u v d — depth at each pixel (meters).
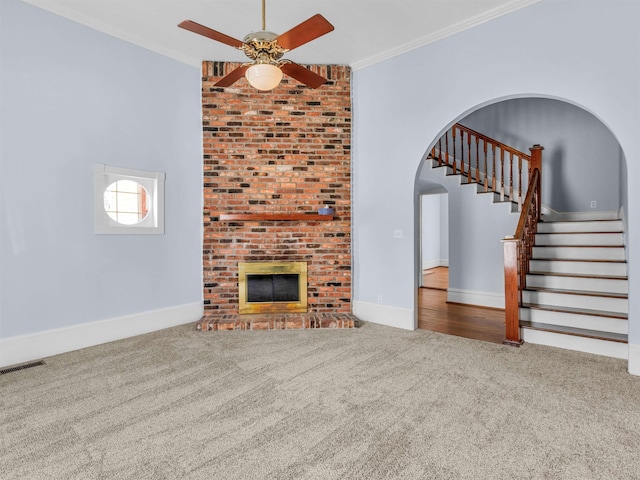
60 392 2.47
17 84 3.01
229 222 4.23
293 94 4.28
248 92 4.22
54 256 3.23
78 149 3.37
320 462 1.74
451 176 5.75
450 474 1.65
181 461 1.75
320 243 4.35
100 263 3.53
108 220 3.59
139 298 3.82
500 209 5.31
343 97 4.36
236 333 3.83
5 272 2.97
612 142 5.25
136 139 3.77
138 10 3.31
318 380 2.66
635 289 2.77
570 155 5.54
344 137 4.36
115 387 2.55
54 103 3.21
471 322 4.38
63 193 3.28
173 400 2.36
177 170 4.11
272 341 3.57
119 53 3.64
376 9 3.33
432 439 1.92
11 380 2.66
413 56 3.93
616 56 2.81
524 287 3.96
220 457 1.78
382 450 1.83
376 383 2.61
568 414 2.17
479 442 1.89
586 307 3.60
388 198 4.18
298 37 2.30
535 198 4.74
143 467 1.70
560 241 4.61
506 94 3.32
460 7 3.31
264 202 4.25
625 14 2.77
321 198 4.33
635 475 1.64
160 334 3.79
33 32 3.10
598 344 3.17
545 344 3.44
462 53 3.59
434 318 4.60
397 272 4.12
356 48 4.04
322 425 2.06
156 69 3.92
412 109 3.96
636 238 2.77
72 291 3.35
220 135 4.20
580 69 2.96
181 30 3.65
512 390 2.49
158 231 3.94
